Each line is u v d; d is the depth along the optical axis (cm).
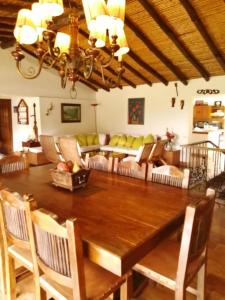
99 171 286
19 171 283
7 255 187
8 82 648
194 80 667
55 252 136
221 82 621
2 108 856
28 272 208
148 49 552
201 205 138
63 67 271
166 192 213
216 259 252
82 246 131
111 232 144
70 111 806
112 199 196
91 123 885
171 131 725
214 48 490
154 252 177
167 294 209
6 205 168
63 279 136
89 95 869
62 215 167
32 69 692
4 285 208
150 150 562
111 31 234
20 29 240
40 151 656
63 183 222
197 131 699
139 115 789
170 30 466
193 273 158
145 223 155
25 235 164
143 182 242
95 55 243
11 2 391
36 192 213
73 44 256
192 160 591
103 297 140
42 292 159
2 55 630
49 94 746
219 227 320
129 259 126
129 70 669
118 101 835
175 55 561
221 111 786
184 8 393
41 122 730
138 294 204
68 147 542
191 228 136
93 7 191
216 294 206
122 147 741
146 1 402
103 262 129
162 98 733
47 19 225
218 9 395
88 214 169
